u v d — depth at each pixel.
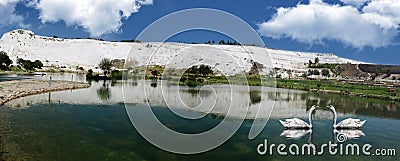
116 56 133.88
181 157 14.57
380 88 62.28
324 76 96.81
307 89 58.50
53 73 88.19
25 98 30.66
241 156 15.27
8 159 12.79
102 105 28.27
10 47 140.38
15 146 14.62
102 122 20.86
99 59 130.62
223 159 14.69
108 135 17.58
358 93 53.88
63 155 13.76
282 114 28.08
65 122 20.41
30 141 15.59
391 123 26.91
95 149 14.95
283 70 93.06
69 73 93.31
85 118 22.02
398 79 87.69
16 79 54.16
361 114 31.48
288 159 15.08
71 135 17.19
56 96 33.41
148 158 14.13
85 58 132.00
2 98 27.88
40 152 13.98
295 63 110.75
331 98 46.06
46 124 19.55
